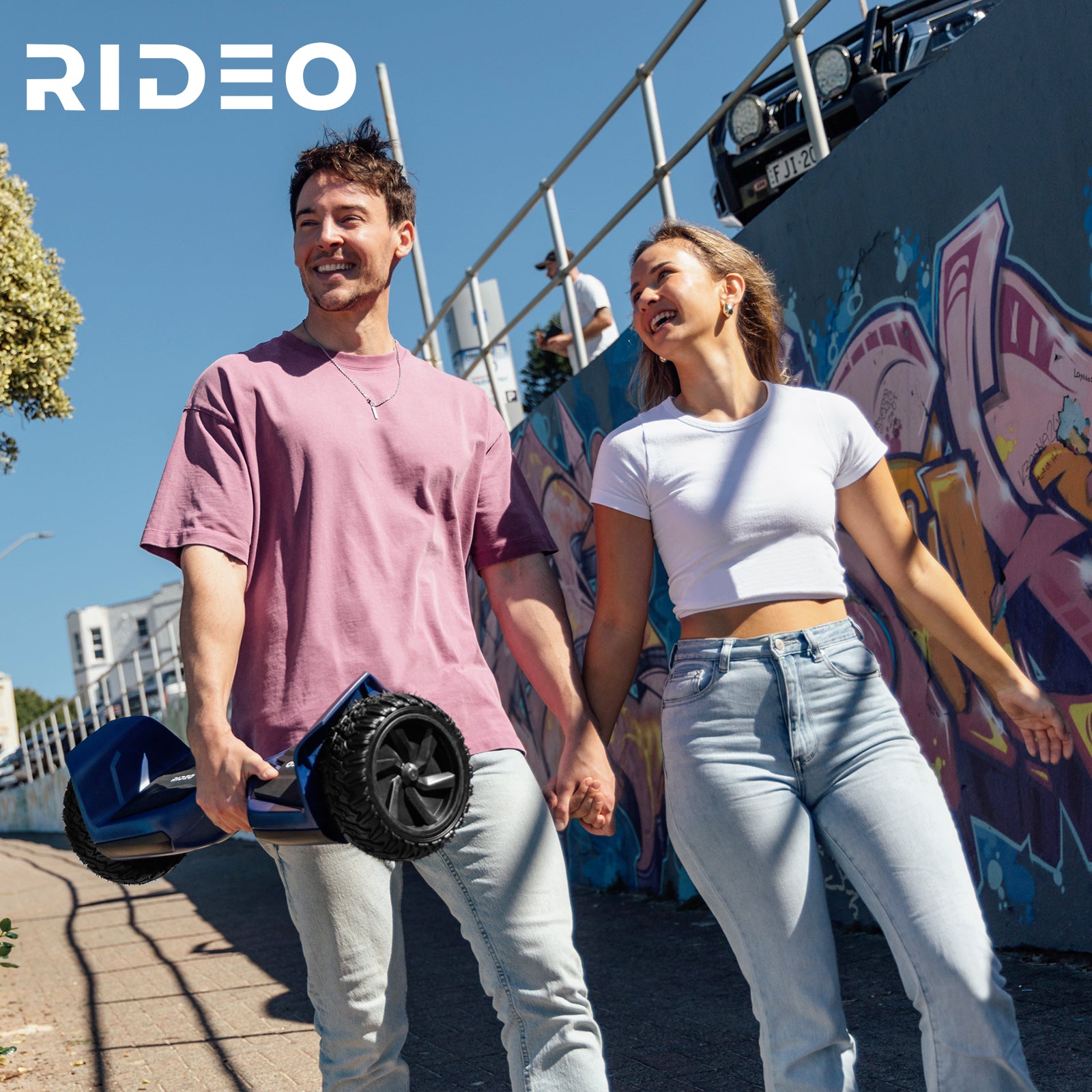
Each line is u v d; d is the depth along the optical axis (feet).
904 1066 11.07
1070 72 11.87
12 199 45.55
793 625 7.14
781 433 7.50
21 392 45.55
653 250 7.94
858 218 15.72
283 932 25.76
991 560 13.61
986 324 13.35
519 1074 7.01
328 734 6.21
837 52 19.84
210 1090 13.06
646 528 7.70
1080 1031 11.05
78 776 7.17
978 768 14.25
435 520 7.62
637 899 23.30
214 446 7.21
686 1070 11.93
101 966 23.72
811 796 7.02
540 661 7.93
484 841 7.06
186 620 6.86
